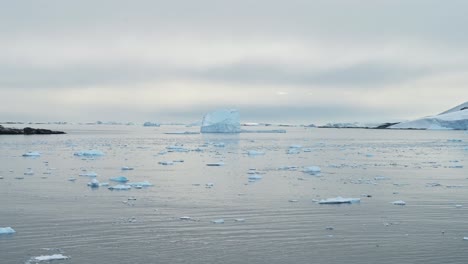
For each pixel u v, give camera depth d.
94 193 22.89
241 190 24.05
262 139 97.06
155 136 109.38
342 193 23.16
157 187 25.06
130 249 13.82
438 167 36.19
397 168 35.34
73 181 27.14
